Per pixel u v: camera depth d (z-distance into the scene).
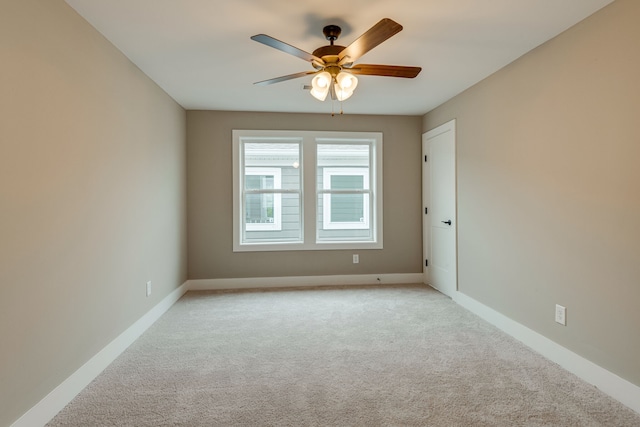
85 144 2.10
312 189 4.45
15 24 1.56
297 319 3.22
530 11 2.08
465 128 3.54
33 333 1.66
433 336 2.81
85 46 2.12
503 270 2.94
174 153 3.79
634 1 1.83
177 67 2.90
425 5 2.04
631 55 1.85
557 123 2.36
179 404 1.88
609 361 1.98
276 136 4.37
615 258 1.95
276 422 1.72
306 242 4.45
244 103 3.98
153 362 2.37
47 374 1.75
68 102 1.94
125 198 2.63
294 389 2.02
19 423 1.58
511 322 2.84
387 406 1.85
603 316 2.02
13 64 1.55
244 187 4.46
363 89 3.52
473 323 3.11
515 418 1.75
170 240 3.65
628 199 1.88
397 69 2.30
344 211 4.65
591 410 1.82
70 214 1.95
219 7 2.04
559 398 1.93
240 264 4.36
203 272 4.30
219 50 2.60
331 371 2.24
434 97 3.79
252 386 2.05
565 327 2.29
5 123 1.50
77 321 2.01
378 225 4.55
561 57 2.32
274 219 4.52
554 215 2.38
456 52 2.66
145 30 2.28
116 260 2.48
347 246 4.51
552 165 2.40
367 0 1.99
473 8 2.07
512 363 2.35
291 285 4.43
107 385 2.08
